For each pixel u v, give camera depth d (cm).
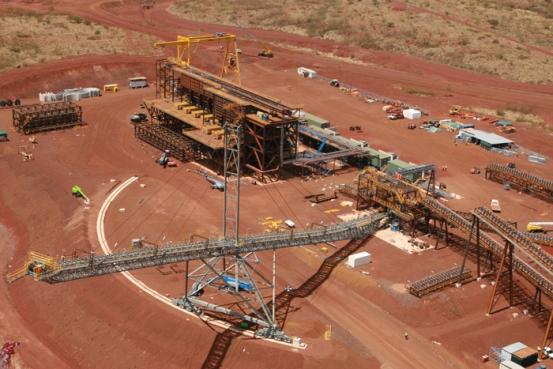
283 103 17525
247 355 9900
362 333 10519
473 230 12075
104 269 9538
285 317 10744
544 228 14062
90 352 10281
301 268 12175
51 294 11400
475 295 11500
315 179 16138
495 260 12525
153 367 9862
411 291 11350
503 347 10312
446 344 10388
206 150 17000
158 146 17700
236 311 10812
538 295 11612
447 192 15588
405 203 13075
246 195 15075
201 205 14488
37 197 14862
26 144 17562
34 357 10244
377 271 12038
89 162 16638
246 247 10719
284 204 14638
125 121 19650
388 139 18775
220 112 17212
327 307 11119
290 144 16475
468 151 18125
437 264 12356
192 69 19412
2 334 10700
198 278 11475
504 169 16038
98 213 13912
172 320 10375
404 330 10662
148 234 13100
